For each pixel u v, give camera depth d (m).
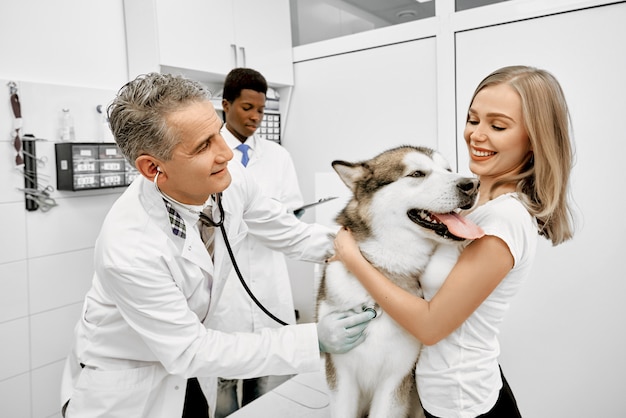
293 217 1.36
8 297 1.82
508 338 2.10
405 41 2.26
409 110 2.30
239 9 2.35
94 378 1.11
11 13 1.81
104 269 0.95
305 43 2.69
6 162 1.80
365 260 0.97
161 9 2.02
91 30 2.08
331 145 2.62
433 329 0.86
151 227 1.01
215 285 1.19
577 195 1.89
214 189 0.95
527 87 0.83
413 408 1.04
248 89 2.05
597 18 1.77
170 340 0.98
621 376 1.88
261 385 1.89
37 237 1.90
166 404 1.17
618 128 1.79
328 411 1.21
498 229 0.82
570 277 1.94
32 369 1.90
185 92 0.88
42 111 1.89
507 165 0.89
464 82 2.09
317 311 1.14
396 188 0.99
